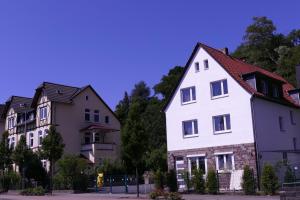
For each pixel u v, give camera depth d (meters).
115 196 29.36
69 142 53.16
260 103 33.03
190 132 35.44
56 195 33.69
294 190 17.14
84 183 37.81
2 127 65.81
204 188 29.30
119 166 45.94
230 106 32.94
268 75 38.69
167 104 37.19
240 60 41.00
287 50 71.12
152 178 35.78
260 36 79.75
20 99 65.06
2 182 43.03
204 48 35.25
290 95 40.38
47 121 53.06
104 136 57.19
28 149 42.00
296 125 38.41
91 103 57.06
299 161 35.94
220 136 33.22
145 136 27.27
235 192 28.84
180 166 35.47
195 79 35.56
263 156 31.61
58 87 56.19
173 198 24.44
